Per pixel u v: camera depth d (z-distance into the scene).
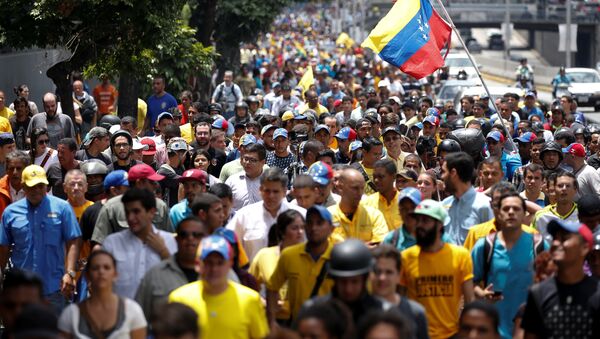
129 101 63.22
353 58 151.50
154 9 48.75
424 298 23.27
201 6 82.12
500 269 24.67
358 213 27.52
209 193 27.02
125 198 24.41
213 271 20.61
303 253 23.27
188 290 21.03
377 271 20.50
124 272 24.30
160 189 31.67
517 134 55.22
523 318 21.41
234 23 92.50
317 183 28.75
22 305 19.95
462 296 24.31
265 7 92.06
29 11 47.12
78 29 48.44
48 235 28.88
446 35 44.53
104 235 27.33
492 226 26.11
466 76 103.94
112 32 48.41
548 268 23.22
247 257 27.67
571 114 68.56
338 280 19.27
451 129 50.47
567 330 20.92
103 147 37.53
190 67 61.09
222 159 42.50
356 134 45.12
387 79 93.38
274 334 17.86
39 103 73.56
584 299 20.83
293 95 68.62
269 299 23.72
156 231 25.03
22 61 69.50
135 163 36.78
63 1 46.25
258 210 27.98
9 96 66.62
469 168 27.66
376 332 16.83
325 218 23.08
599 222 27.72
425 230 23.06
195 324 17.84
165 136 42.91
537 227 30.28
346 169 27.48
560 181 30.86
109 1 46.47
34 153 38.09
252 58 143.25
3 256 29.12
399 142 38.69
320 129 43.78
